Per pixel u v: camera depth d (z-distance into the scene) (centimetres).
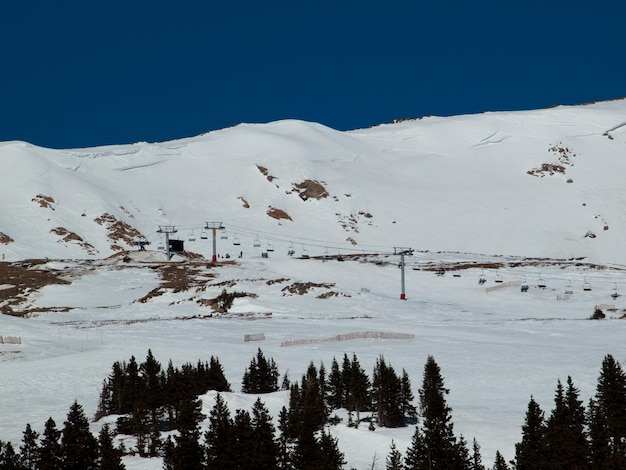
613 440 6397
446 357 11638
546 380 9925
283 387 9631
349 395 8288
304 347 12812
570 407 6750
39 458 6731
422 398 8394
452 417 8050
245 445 6306
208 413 8262
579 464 5950
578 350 12075
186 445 6469
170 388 8356
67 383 10644
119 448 7394
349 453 7112
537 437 6234
